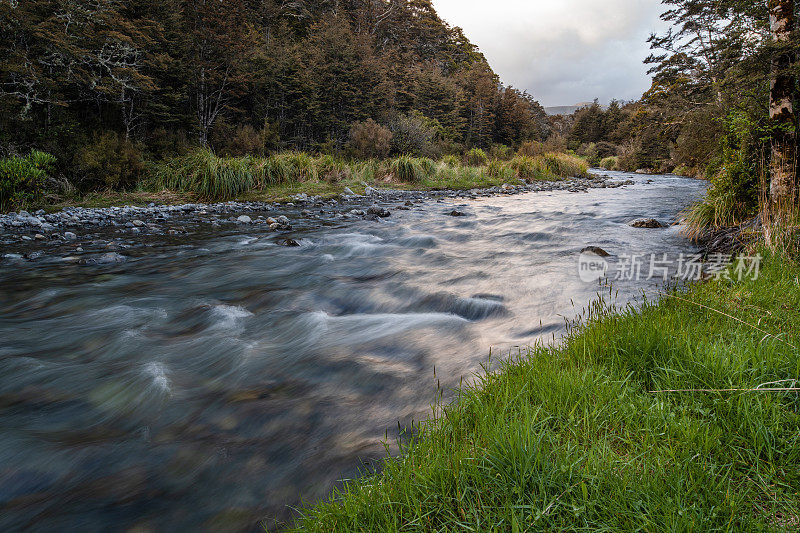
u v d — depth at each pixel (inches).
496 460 63.7
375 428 90.4
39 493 75.6
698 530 50.7
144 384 109.9
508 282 195.6
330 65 1019.9
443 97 1647.4
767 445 63.7
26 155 473.4
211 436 89.8
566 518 55.6
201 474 78.7
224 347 132.7
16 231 333.4
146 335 143.9
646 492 57.3
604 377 86.9
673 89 1047.0
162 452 84.9
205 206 482.3
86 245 293.3
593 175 1084.5
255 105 896.9
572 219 387.9
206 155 569.6
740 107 265.1
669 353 91.2
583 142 2800.2
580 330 119.6
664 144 1392.7
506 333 139.3
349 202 547.8
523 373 92.3
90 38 545.6
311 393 105.8
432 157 1034.7
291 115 979.3
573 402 79.0
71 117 563.5
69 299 182.9
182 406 100.8
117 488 76.0
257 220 407.5
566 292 175.9
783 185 206.8
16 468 80.4
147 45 641.6
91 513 70.9
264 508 70.5
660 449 65.4
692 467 61.1
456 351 126.8
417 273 219.6
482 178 822.5
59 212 410.9
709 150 510.9
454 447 70.6
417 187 711.7
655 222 335.6
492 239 308.8
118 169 511.8
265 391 107.2
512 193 669.9
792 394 76.5
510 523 55.8
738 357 85.1
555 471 60.9
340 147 996.6
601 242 279.0
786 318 110.3
